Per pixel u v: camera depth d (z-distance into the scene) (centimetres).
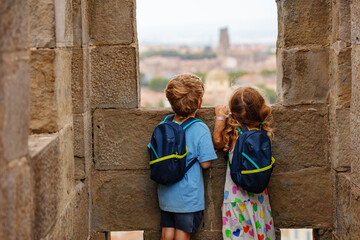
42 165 198
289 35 303
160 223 314
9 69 160
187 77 282
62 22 245
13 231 160
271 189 312
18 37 169
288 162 310
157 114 308
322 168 311
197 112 307
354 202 266
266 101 280
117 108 308
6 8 158
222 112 296
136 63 306
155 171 271
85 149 291
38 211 191
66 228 242
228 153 299
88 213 302
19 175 167
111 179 313
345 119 292
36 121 228
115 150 311
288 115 307
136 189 314
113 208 315
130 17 302
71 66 278
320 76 305
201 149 278
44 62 227
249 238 281
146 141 310
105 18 302
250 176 266
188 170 279
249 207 280
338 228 299
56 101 229
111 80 307
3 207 152
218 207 315
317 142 309
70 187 255
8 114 158
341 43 287
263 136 271
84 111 289
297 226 316
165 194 283
